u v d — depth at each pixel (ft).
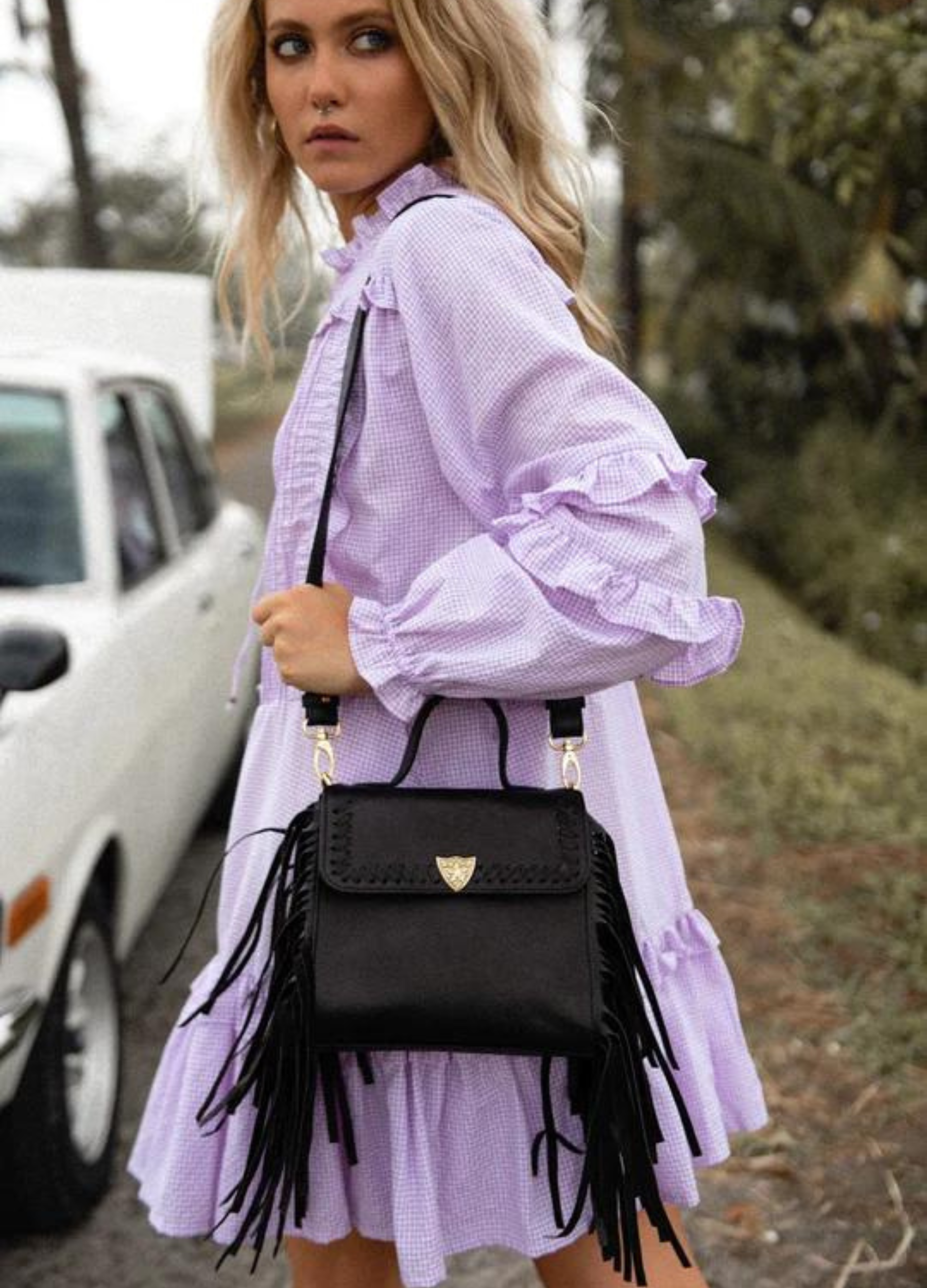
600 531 4.36
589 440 4.43
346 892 4.52
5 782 7.91
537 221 4.81
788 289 38.22
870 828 14.87
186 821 12.61
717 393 43.88
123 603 10.92
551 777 4.98
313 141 4.91
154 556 12.35
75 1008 9.04
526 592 4.36
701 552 4.49
